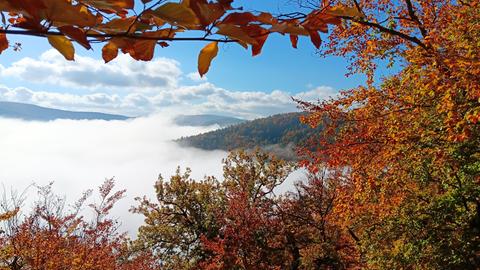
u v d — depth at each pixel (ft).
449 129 19.88
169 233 81.35
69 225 38.88
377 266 39.32
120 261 55.72
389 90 28.30
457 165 27.76
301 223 75.66
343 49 33.68
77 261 35.65
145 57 2.72
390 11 31.40
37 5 2.06
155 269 66.85
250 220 65.31
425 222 37.22
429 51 21.03
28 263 33.40
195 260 81.71
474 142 24.91
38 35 2.26
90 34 2.48
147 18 2.43
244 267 61.21
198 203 83.05
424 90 21.98
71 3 2.19
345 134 31.37
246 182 82.17
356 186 30.48
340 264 67.56
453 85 19.25
